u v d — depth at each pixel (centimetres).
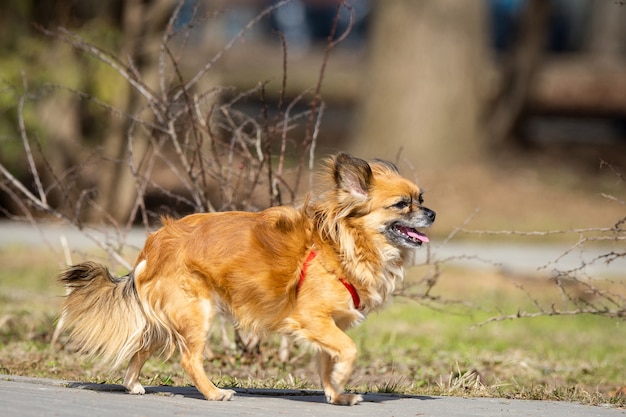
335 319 886
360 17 5647
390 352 1333
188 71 2202
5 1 2417
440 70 3191
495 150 3500
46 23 2441
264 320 870
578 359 1357
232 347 1227
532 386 1073
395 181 899
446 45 3188
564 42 5984
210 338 1295
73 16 2442
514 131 3688
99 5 2425
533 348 1428
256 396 916
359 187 884
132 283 861
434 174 3103
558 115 4578
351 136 3341
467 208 2856
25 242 2264
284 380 1072
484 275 2098
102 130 2575
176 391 920
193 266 847
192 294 848
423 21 3180
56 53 2383
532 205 2930
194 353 848
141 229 2414
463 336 1509
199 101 1187
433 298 1195
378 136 3212
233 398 861
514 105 3628
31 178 2508
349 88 4750
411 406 868
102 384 923
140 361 878
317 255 869
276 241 858
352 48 6162
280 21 6122
